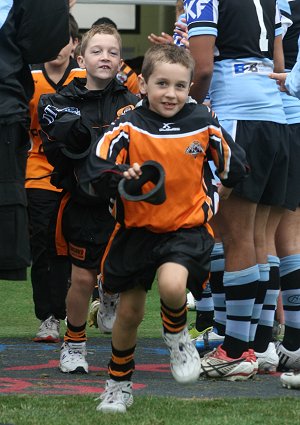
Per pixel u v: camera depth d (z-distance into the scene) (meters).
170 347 11.33
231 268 14.38
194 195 11.79
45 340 18.80
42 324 18.94
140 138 11.75
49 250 15.12
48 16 13.14
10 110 12.79
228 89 14.68
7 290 27.75
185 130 11.84
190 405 12.03
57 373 14.78
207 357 14.48
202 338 16.41
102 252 14.51
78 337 14.89
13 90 13.02
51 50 13.34
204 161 12.12
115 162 11.55
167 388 13.50
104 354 17.00
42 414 11.38
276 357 15.07
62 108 14.47
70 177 14.23
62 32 13.31
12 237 12.75
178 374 11.31
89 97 14.87
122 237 11.73
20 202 12.80
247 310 14.34
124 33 44.78
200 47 14.47
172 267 11.23
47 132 14.05
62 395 12.66
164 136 11.77
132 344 11.76
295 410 11.83
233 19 14.62
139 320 11.66
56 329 18.91
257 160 14.43
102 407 11.59
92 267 14.55
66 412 11.53
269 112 14.59
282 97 15.19
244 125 14.51
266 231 15.21
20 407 11.79
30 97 13.68
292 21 16.19
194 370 11.32
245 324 14.34
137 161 11.75
